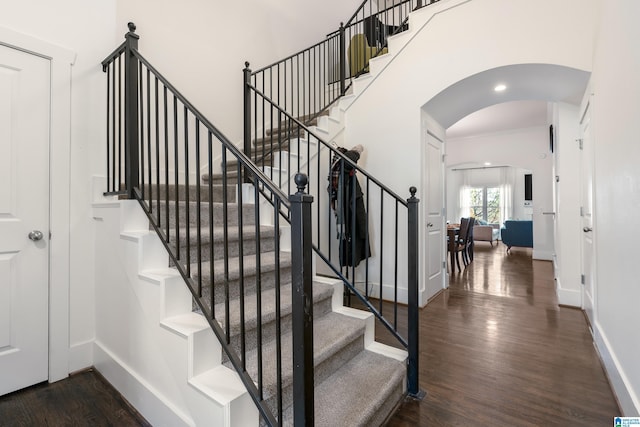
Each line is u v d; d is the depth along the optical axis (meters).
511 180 9.59
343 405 1.37
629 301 1.50
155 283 1.48
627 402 1.48
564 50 2.54
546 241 6.21
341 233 2.79
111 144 2.18
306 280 1.02
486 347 2.29
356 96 3.64
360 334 1.80
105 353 1.91
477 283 4.30
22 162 1.80
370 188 3.52
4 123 1.74
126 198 1.86
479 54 2.89
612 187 1.81
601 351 2.08
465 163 7.62
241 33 3.78
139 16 2.87
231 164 3.35
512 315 2.98
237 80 3.72
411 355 1.74
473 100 3.54
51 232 1.90
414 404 1.65
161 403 1.43
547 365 2.03
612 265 1.83
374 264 3.48
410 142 3.29
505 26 2.77
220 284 1.66
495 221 9.84
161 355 1.44
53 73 1.91
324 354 1.50
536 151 6.61
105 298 1.93
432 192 3.67
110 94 2.18
